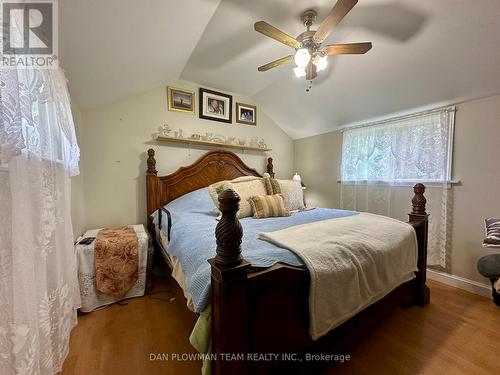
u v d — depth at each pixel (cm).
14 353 72
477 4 147
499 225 178
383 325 164
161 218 223
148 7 129
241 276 87
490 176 205
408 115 262
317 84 276
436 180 237
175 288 222
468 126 217
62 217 122
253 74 278
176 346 144
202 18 163
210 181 311
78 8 106
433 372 124
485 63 180
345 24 186
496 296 191
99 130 246
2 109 62
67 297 128
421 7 159
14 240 74
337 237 136
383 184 285
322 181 369
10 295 72
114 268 190
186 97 298
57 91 115
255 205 224
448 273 233
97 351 140
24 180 79
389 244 146
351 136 321
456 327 162
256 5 165
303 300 107
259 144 362
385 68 220
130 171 265
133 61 187
